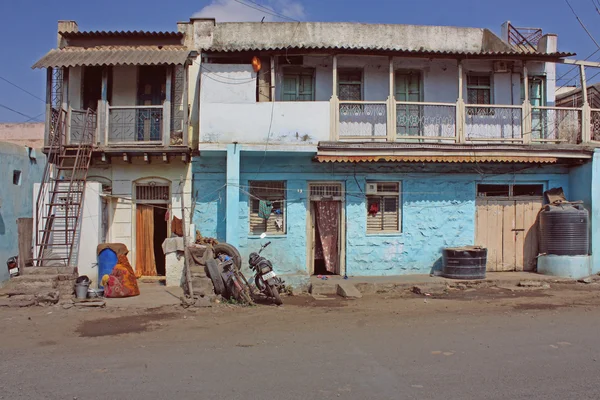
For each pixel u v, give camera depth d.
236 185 11.88
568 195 13.80
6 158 11.78
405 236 13.19
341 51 12.03
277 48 11.85
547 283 12.27
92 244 11.09
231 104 11.98
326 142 11.96
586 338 6.91
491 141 13.06
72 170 11.72
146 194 12.83
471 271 12.27
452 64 13.70
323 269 13.43
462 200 13.41
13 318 8.27
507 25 15.58
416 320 8.22
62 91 11.96
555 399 4.63
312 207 13.20
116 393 4.76
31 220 10.75
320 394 4.73
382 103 12.44
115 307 9.16
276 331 7.41
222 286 10.05
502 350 6.28
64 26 13.03
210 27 13.60
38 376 5.26
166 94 11.99
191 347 6.45
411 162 13.10
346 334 7.20
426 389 4.87
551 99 14.05
